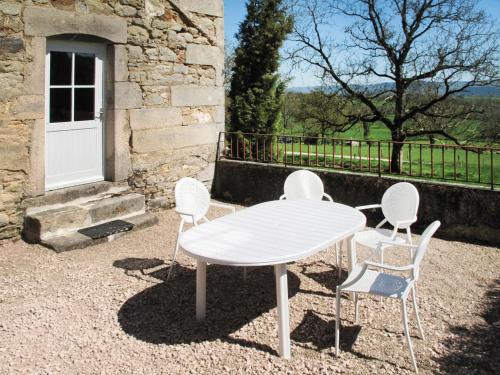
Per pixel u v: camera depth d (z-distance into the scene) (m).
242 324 3.30
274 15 8.93
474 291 3.88
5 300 3.65
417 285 3.99
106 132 5.94
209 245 3.05
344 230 3.35
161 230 5.65
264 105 8.77
